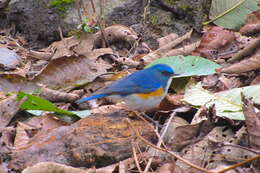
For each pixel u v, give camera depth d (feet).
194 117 26.86
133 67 37.65
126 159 24.18
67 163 24.70
